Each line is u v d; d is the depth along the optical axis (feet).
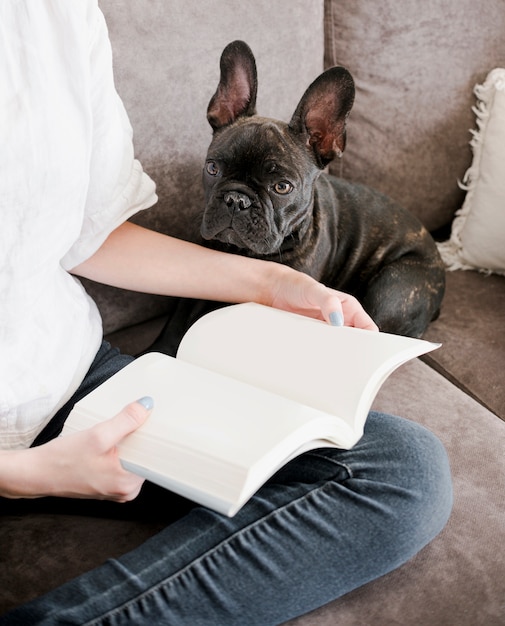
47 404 3.51
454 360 4.93
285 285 3.89
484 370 4.81
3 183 3.21
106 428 2.90
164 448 2.84
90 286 4.73
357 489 3.08
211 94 4.82
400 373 4.53
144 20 4.44
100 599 2.71
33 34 3.20
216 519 2.98
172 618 2.75
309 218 5.12
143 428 2.94
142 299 5.01
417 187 5.94
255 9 4.89
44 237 3.39
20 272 3.34
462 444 3.92
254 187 4.62
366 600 3.07
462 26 5.65
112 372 3.83
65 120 3.34
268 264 4.02
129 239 4.07
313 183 4.95
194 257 4.05
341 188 5.59
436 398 4.30
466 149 5.95
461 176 6.02
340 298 3.83
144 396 3.08
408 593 3.11
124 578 2.78
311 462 3.25
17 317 3.38
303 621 2.98
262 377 3.31
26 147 3.22
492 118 5.63
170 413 2.99
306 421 2.89
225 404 3.02
